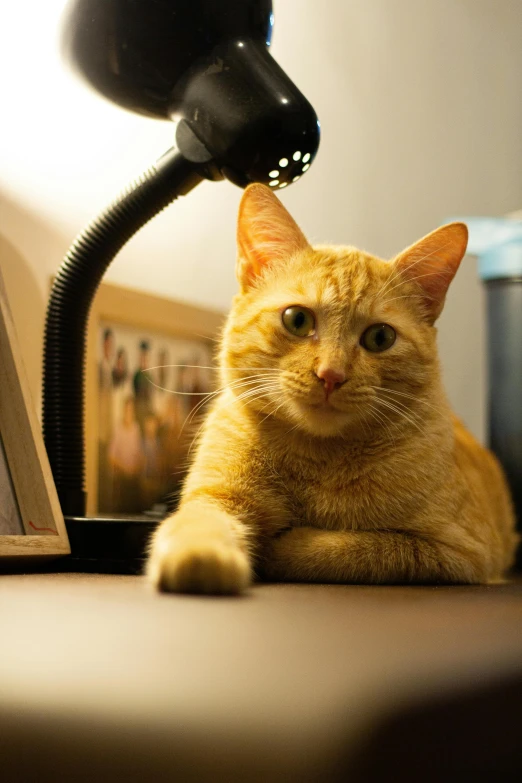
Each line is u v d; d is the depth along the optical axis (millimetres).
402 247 2346
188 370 1805
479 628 637
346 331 1238
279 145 1100
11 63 1442
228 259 1945
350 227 2156
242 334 1289
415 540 1154
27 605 691
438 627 630
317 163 2049
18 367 1124
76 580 944
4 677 458
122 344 1626
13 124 1446
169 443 1750
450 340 2516
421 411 1272
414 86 2414
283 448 1220
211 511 1109
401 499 1193
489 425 2025
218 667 461
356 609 731
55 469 1227
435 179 2488
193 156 1158
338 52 2113
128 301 1626
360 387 1188
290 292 1268
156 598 750
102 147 1619
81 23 1108
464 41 2643
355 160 2182
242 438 1239
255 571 1124
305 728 377
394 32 2338
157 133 1728
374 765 370
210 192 1880
